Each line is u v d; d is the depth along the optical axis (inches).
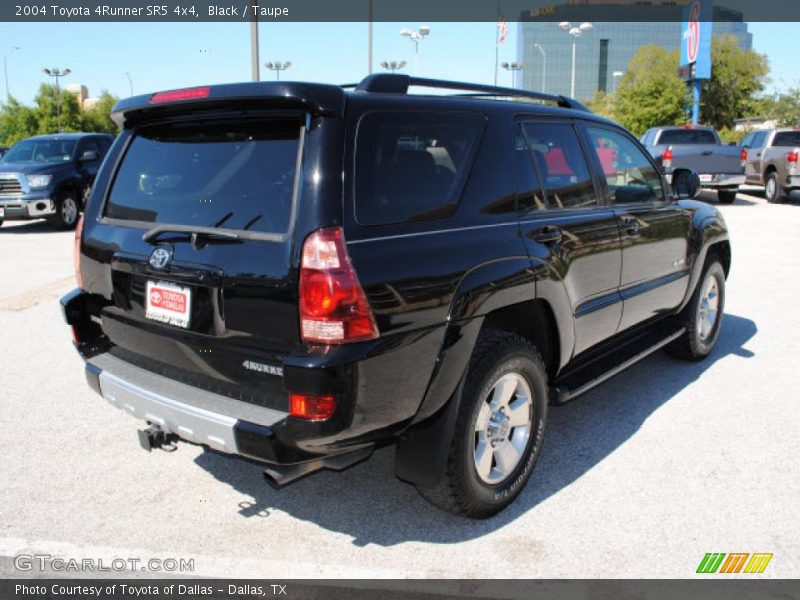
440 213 116.1
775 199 694.5
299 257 99.0
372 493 138.3
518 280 124.3
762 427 167.3
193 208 113.3
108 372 124.3
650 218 174.1
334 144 102.7
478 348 120.0
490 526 126.2
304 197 100.7
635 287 171.9
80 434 164.9
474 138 126.7
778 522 126.3
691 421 171.2
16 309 282.7
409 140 114.0
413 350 107.0
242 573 112.7
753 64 1956.2
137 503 134.2
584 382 150.6
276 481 103.4
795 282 324.2
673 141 685.9
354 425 101.3
